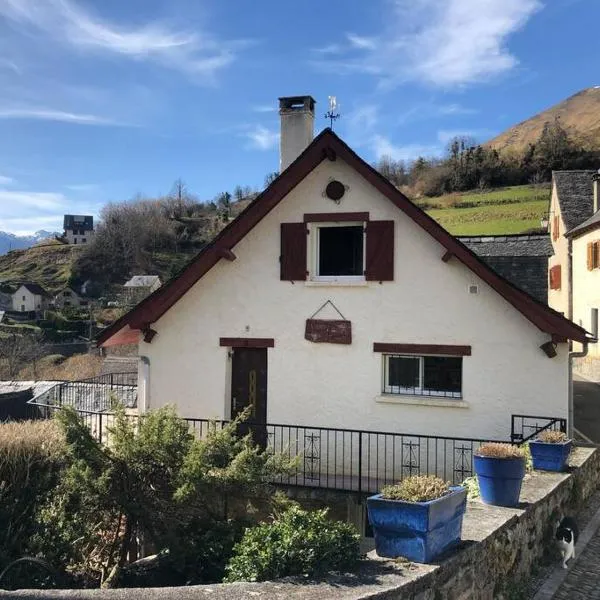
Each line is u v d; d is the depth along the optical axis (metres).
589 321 27.33
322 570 4.74
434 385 11.45
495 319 10.85
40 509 8.24
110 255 101.06
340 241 12.14
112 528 8.29
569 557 6.98
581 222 31.23
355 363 11.62
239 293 12.35
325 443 11.72
